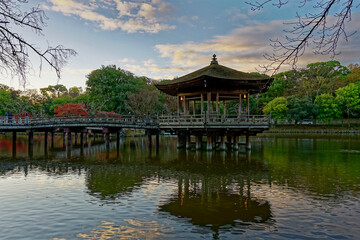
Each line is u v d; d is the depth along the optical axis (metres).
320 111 62.81
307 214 9.30
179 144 30.75
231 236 7.66
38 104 71.56
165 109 65.62
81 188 12.74
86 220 8.76
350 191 12.10
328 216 9.09
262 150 28.77
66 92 113.56
